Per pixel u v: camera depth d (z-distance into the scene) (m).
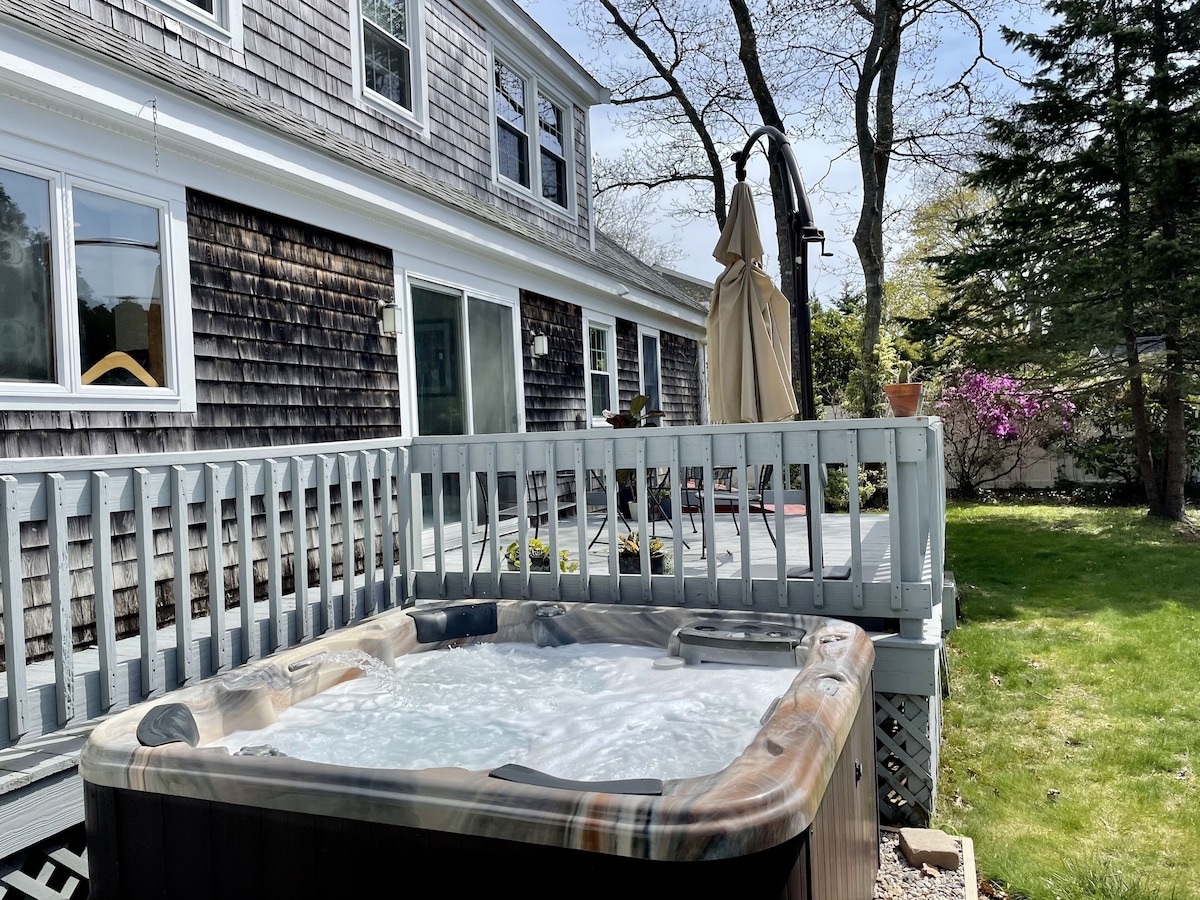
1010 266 10.46
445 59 7.28
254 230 4.73
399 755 2.67
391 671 3.43
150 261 4.09
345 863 1.75
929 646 3.32
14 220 3.50
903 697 3.43
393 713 3.04
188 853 1.89
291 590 4.96
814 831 1.78
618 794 1.61
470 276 6.86
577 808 1.59
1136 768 3.90
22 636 2.39
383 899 1.72
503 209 8.12
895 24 12.34
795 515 7.48
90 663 3.14
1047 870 3.02
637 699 3.09
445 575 4.19
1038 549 9.43
